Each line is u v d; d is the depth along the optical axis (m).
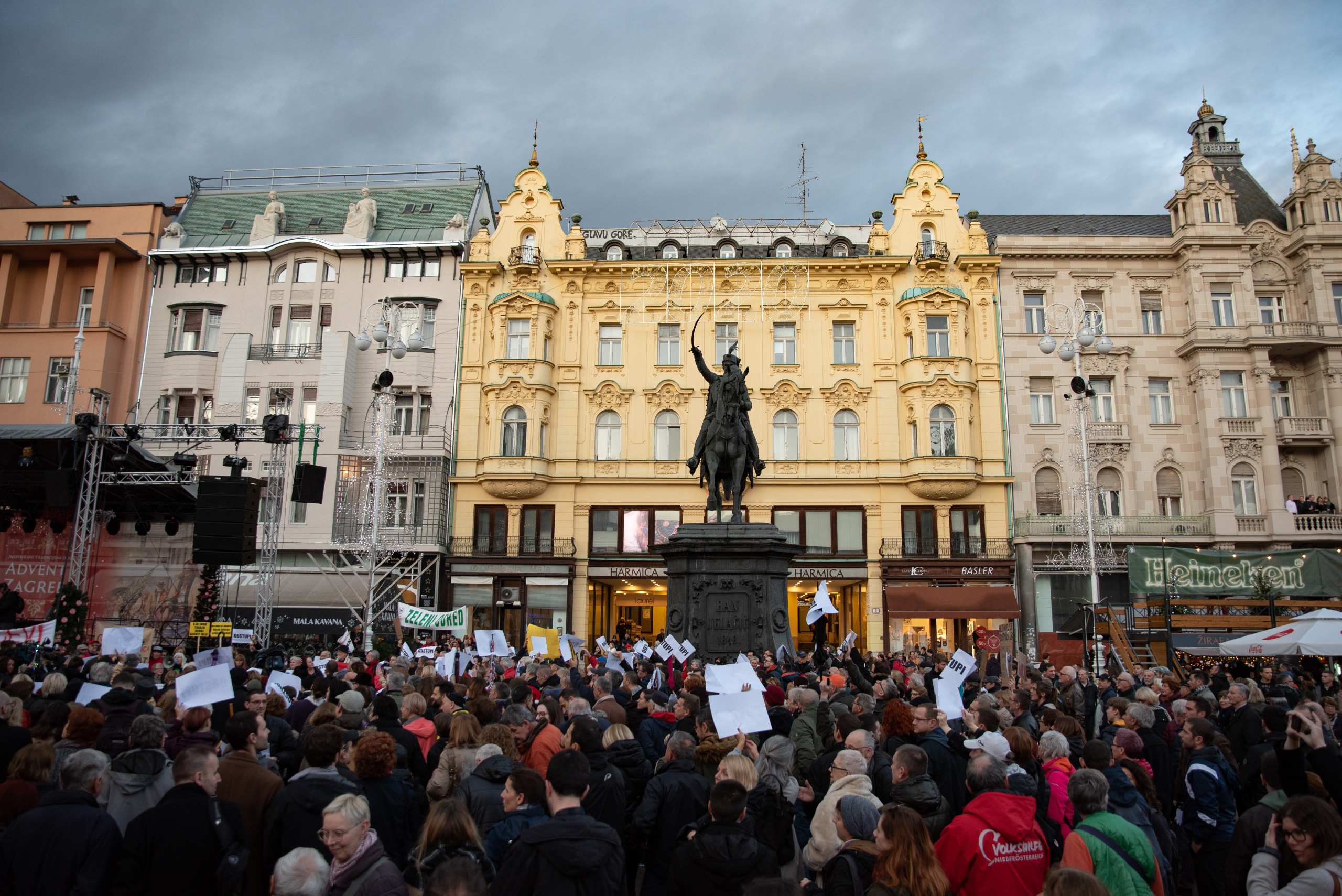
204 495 20.98
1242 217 42.97
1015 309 40.81
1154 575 27.73
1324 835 4.92
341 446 39.81
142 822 5.36
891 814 4.98
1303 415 39.62
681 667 17.12
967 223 45.03
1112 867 5.41
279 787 6.48
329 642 31.77
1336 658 23.14
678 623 18.45
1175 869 9.02
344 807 5.01
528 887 4.84
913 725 8.18
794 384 40.78
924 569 38.06
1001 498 39.00
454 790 6.92
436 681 11.38
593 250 44.22
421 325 41.44
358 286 42.16
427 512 39.34
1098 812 5.73
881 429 40.03
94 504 24.98
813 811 8.12
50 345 41.41
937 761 7.74
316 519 39.19
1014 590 37.81
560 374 41.22
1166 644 26.08
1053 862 7.36
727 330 41.84
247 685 10.03
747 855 5.29
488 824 6.37
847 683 14.76
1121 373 40.00
